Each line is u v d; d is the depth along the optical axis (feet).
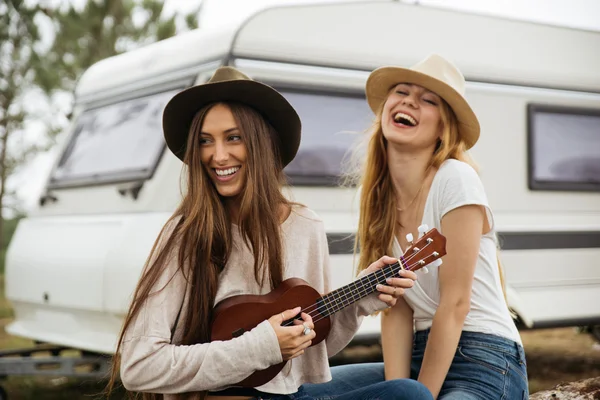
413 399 7.58
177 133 8.49
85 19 34.58
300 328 7.47
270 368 7.75
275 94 8.08
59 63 34.94
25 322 17.93
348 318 8.51
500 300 9.01
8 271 18.28
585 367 21.11
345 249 16.42
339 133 16.94
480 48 19.08
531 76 19.62
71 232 16.74
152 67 17.81
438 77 9.02
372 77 9.57
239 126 7.95
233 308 7.67
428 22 18.52
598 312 19.61
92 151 18.21
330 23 17.16
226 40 16.10
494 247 9.19
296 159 16.30
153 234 14.67
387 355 9.42
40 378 20.17
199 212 7.77
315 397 9.20
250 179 7.92
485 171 18.75
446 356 8.59
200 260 7.68
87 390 18.53
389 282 8.14
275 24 16.48
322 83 16.90
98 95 19.25
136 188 15.87
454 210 8.66
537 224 19.17
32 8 34.55
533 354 22.93
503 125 19.11
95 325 15.75
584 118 20.42
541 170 19.54
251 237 7.88
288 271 8.16
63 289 16.31
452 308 8.64
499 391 8.54
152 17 35.32
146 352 7.38
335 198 16.66
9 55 35.17
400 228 9.41
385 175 9.50
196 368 7.30
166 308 7.55
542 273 19.03
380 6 17.87
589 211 20.25
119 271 14.84
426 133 9.09
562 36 20.35
